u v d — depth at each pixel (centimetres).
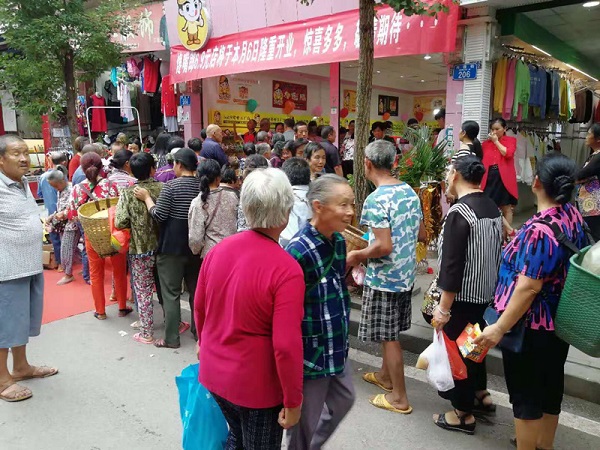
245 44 812
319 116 1305
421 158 508
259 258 177
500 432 289
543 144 835
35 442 283
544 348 223
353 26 684
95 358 391
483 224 256
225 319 182
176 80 941
